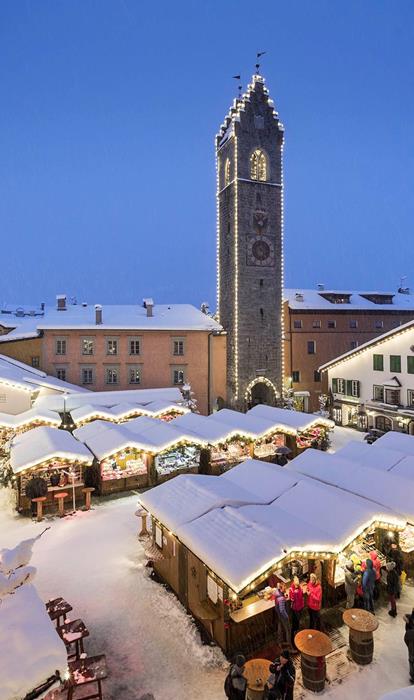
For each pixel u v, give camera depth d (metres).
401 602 13.36
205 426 27.52
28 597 8.80
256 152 46.97
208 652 11.17
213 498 14.38
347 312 53.38
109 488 22.91
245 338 46.25
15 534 18.00
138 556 16.06
